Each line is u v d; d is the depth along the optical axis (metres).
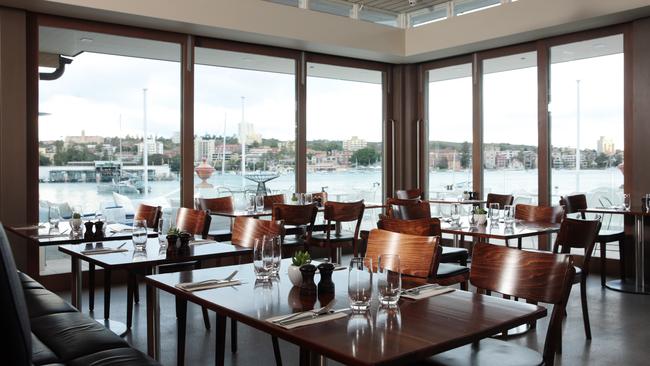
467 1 7.18
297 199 6.38
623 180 6.03
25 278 3.30
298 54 7.16
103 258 2.83
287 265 2.51
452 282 3.69
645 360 3.24
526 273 2.08
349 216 5.34
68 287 5.46
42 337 2.28
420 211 5.14
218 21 5.92
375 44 7.32
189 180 6.24
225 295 1.91
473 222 4.31
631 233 5.84
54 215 4.02
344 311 1.69
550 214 4.59
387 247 2.64
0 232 1.44
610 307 4.52
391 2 7.30
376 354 1.30
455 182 7.83
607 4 5.64
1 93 5.05
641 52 5.74
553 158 6.67
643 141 5.73
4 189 5.08
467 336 1.45
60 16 5.43
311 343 1.39
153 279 2.18
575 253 6.38
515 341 3.58
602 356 3.31
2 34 5.05
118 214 5.86
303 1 6.84
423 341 1.40
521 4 6.39
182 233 3.07
